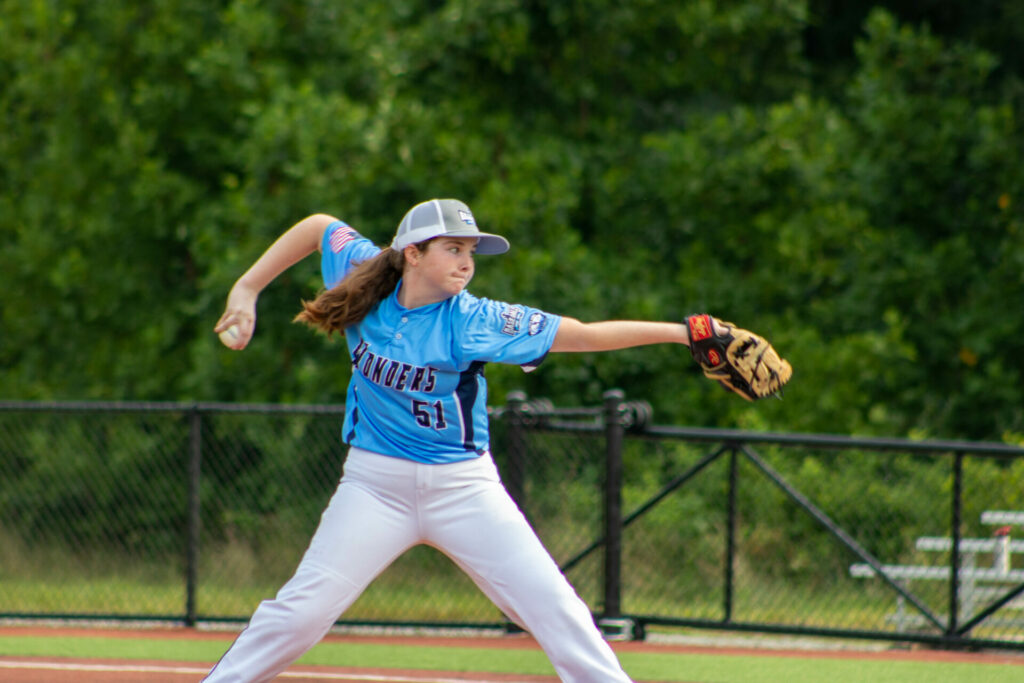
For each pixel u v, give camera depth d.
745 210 42.19
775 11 44.56
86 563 30.02
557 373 38.12
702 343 12.14
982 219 42.22
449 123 40.91
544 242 38.88
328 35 41.66
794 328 40.09
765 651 23.70
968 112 42.47
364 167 37.62
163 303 42.78
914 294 41.12
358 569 12.49
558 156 41.75
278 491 28.91
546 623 12.26
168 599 27.97
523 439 25.30
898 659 22.69
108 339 41.75
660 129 50.34
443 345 12.31
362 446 12.69
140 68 42.81
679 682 20.39
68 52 41.38
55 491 30.55
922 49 42.59
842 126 42.47
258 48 40.41
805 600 28.00
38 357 41.53
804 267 40.28
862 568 27.11
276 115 37.53
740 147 42.47
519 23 41.94
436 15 44.31
